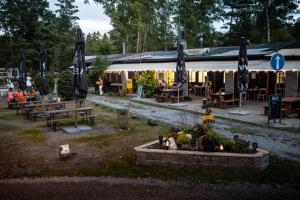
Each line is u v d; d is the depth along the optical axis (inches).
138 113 687.7
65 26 2662.4
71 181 290.2
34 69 2028.8
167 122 573.6
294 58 725.9
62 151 354.6
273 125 516.7
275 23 1791.3
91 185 279.6
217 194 254.8
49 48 2071.9
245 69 628.4
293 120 561.3
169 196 252.5
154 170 316.2
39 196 256.2
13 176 306.5
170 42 2199.8
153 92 1006.4
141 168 323.6
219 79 1022.4
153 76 1037.8
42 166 335.3
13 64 1989.4
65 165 337.1
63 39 2388.0
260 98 880.3
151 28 2199.8
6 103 938.7
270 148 387.5
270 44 919.7
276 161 335.0
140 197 251.6
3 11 2112.5
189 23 2137.1
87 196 255.1
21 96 760.3
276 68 524.4
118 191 265.0
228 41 2078.0
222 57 881.5
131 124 555.2
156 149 333.4
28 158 365.1
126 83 1208.2
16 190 269.9
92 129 520.1
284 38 1706.4
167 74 1189.1
